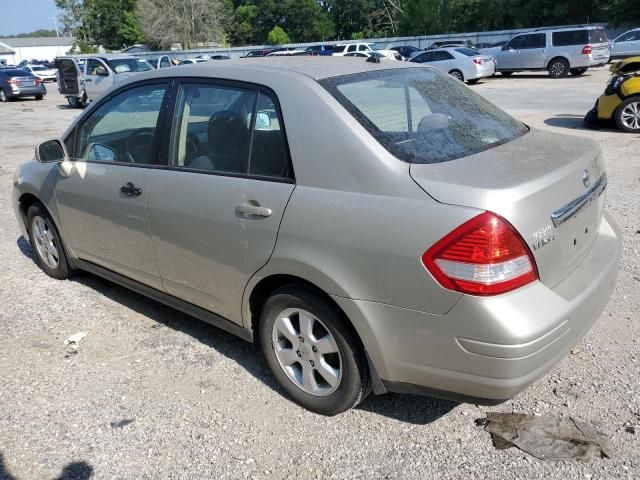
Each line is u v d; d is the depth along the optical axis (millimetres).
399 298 2514
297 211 2793
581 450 2725
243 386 3367
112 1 87125
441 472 2641
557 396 3121
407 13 53812
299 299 2912
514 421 2949
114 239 3971
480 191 2371
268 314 3121
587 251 2980
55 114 19656
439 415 3031
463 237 2334
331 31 89375
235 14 91062
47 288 4820
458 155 2754
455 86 3561
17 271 5234
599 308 2807
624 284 4371
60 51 112062
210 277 3334
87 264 4473
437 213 2406
